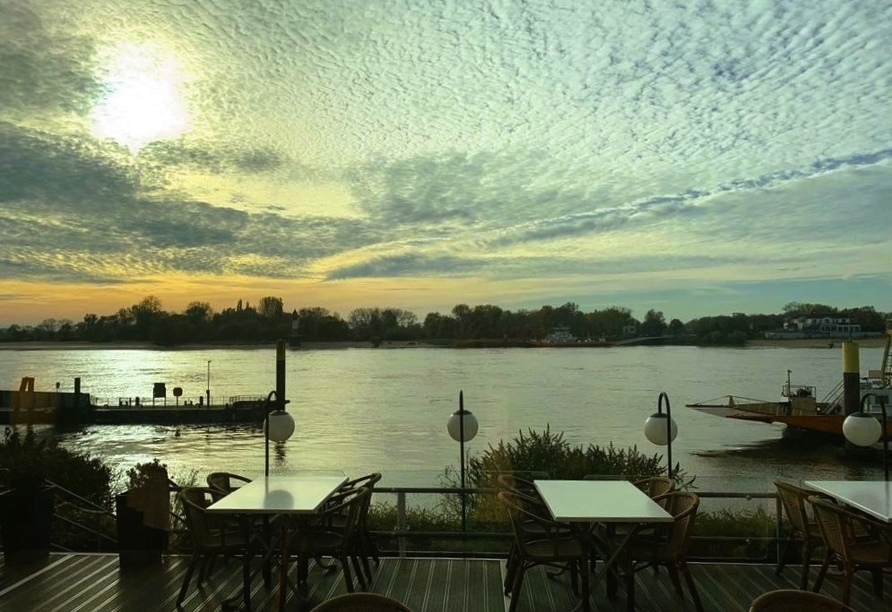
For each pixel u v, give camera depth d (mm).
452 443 20375
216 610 4402
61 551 5668
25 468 5406
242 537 4543
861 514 4582
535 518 4180
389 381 31375
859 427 5219
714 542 5211
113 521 5762
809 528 4551
